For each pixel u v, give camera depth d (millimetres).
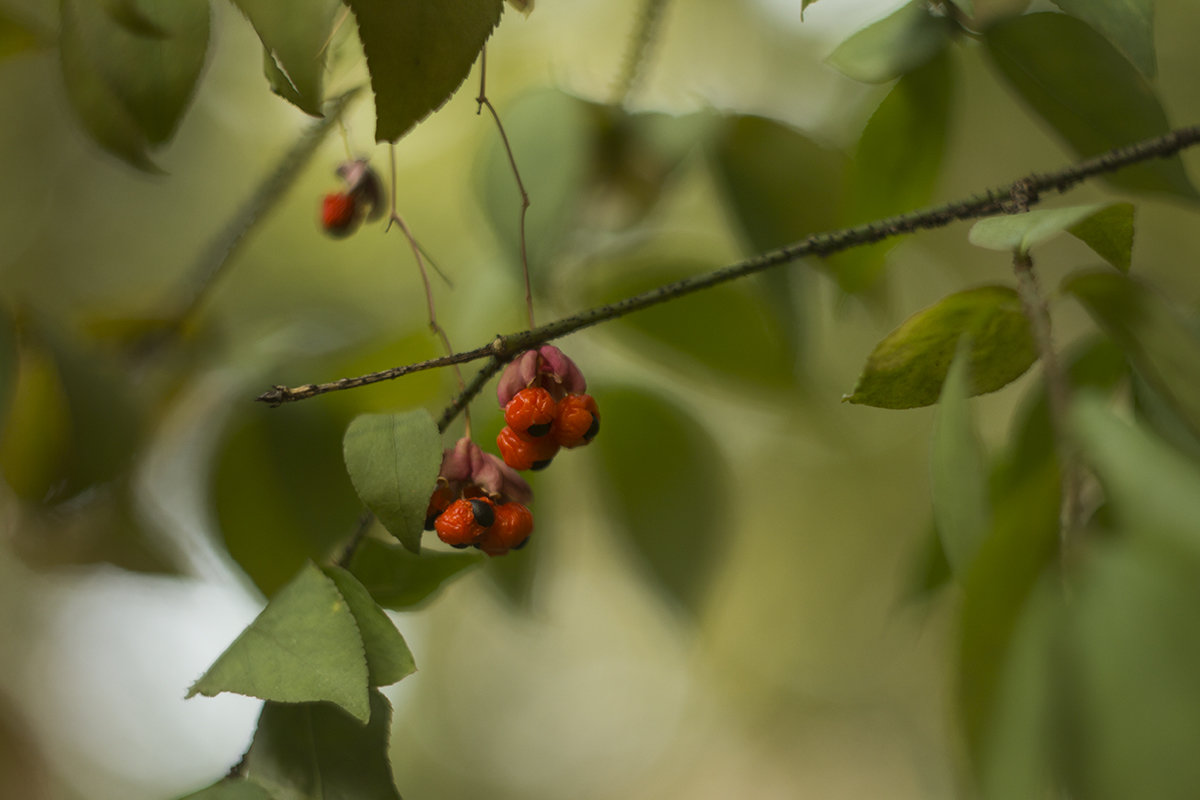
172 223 1112
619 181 636
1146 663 481
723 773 1806
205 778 1273
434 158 875
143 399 633
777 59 947
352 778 564
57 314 640
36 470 615
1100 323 552
